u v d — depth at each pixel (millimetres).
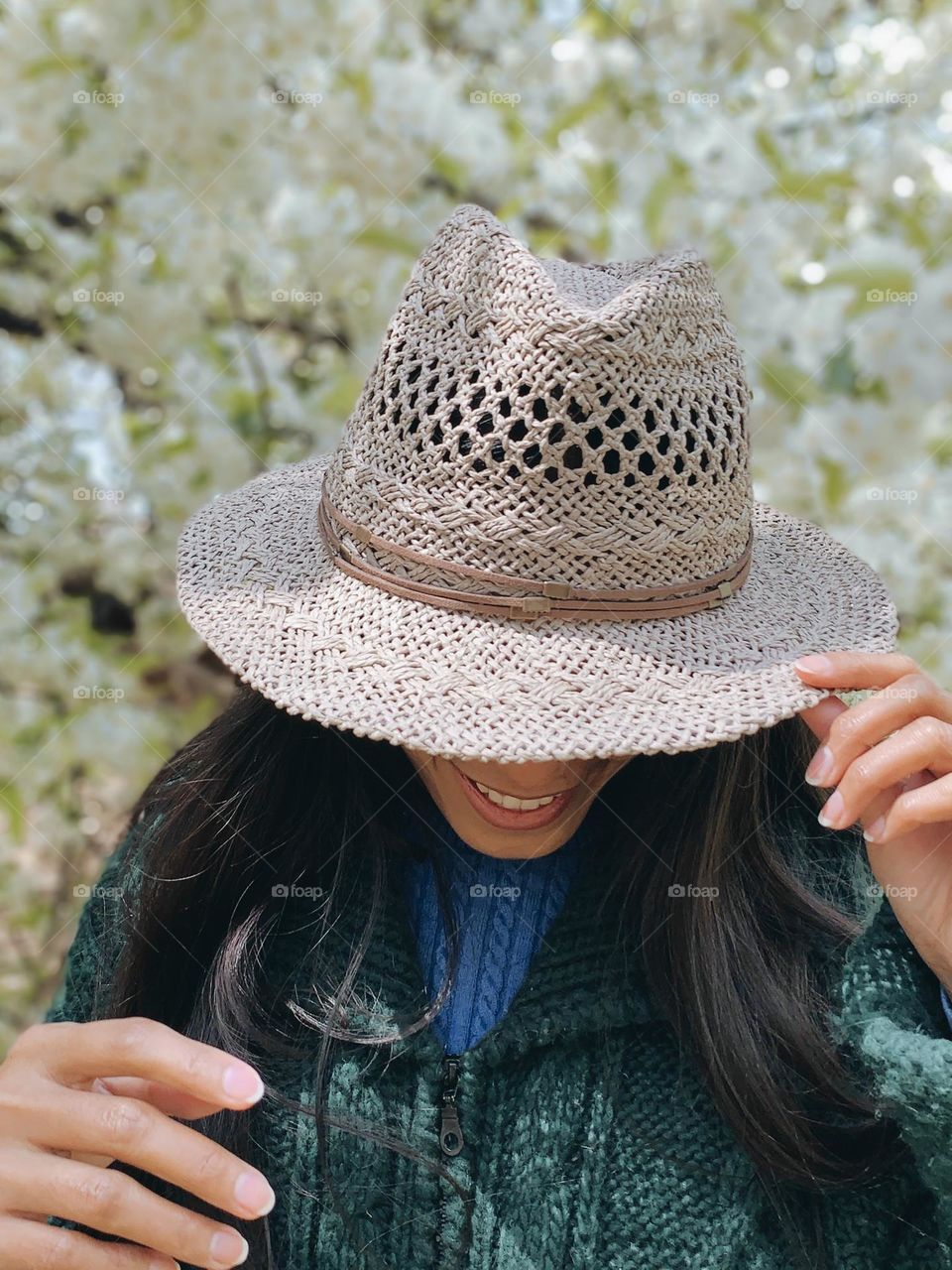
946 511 2143
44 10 2121
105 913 1115
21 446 2486
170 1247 745
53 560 2551
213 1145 744
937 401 2037
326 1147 899
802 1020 903
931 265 2045
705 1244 883
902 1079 791
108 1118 742
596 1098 911
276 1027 951
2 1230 753
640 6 2172
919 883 859
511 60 2225
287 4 2105
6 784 2525
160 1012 1020
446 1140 900
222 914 1011
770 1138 878
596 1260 882
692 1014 910
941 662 2211
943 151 2084
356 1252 882
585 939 945
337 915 968
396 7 2213
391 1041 903
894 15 2174
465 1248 880
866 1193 896
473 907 970
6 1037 2596
